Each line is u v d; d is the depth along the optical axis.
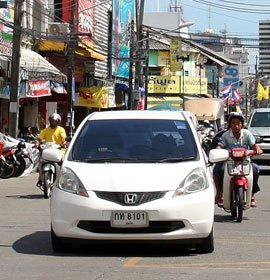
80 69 46.22
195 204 9.97
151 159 10.81
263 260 10.25
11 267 9.65
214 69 97.81
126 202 9.77
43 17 39.81
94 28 47.31
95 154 10.96
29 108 39.31
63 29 39.12
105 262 9.94
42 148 19.05
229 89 81.62
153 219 9.73
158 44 75.88
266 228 13.69
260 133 27.72
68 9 41.84
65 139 19.70
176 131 11.46
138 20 46.91
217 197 15.09
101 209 9.77
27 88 32.56
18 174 25.52
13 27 28.47
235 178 14.40
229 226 13.95
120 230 9.80
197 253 10.70
